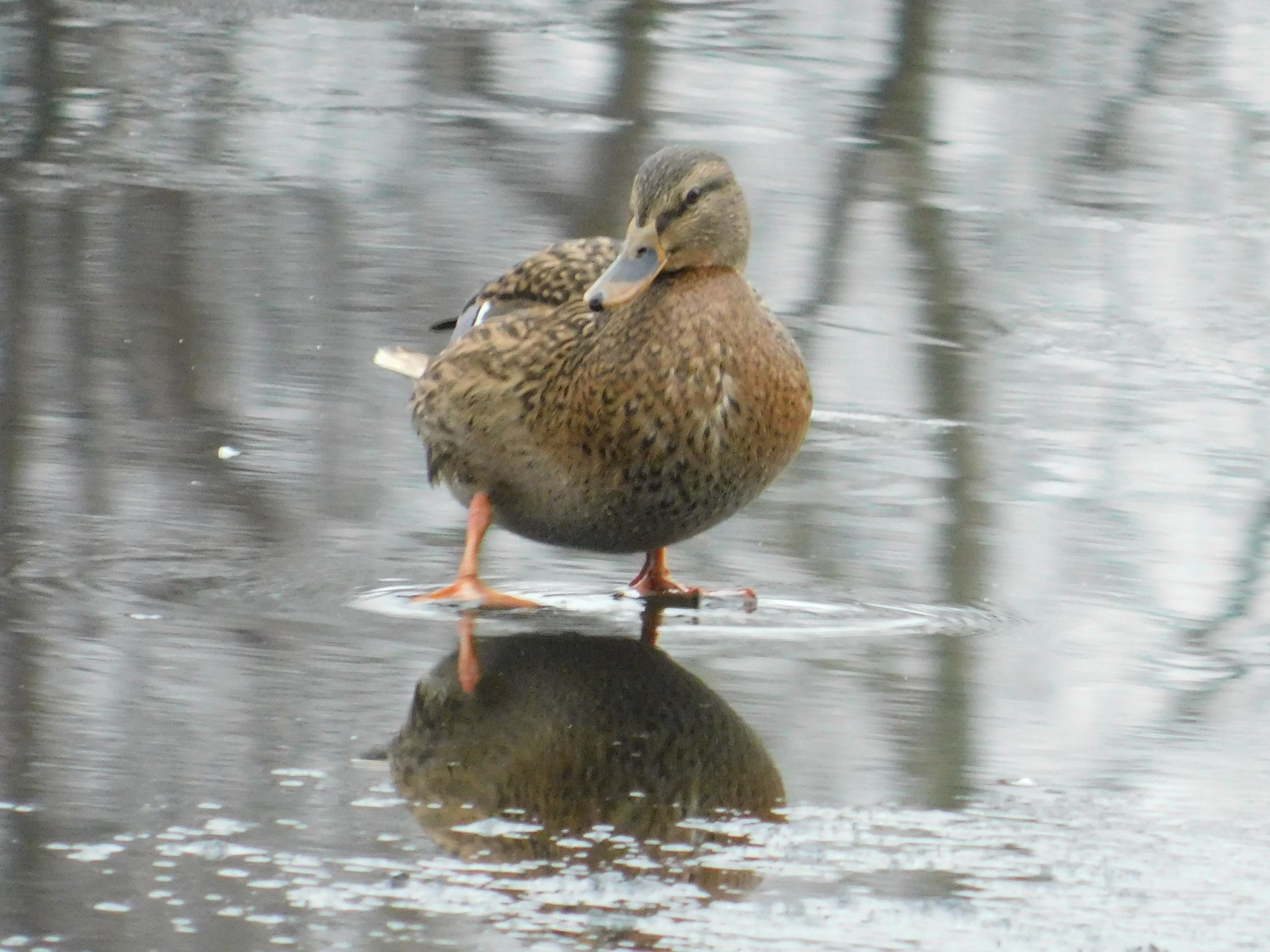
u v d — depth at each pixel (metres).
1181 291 17.91
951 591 10.03
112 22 27.38
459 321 11.11
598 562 10.48
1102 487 12.18
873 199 20.50
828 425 13.37
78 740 7.44
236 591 9.52
